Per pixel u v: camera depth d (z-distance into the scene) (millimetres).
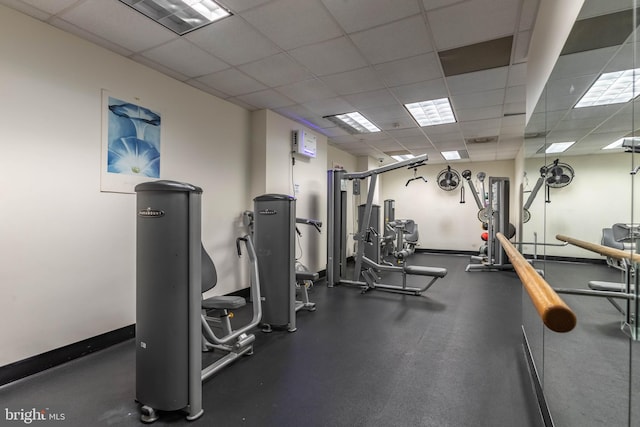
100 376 2328
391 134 5836
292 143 4996
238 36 2645
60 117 2516
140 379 1879
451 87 3670
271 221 3242
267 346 2840
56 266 2494
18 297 2289
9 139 2244
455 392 2107
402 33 2596
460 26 2492
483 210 6914
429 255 8680
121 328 2943
